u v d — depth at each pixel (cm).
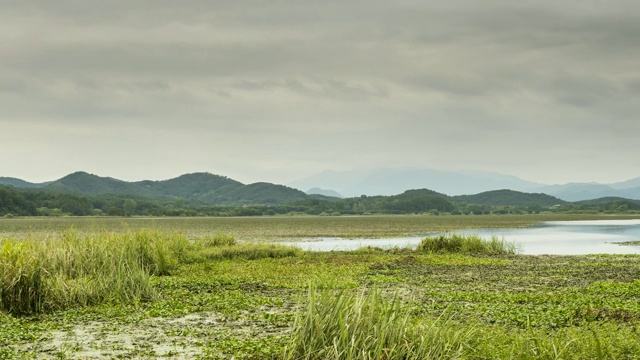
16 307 1861
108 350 1478
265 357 1376
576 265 3384
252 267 3256
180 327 1727
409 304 1375
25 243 2550
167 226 10044
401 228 9388
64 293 2008
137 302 2048
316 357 1215
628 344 1362
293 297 2230
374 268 3247
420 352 1209
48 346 1514
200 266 3291
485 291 2364
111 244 2759
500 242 4462
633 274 2947
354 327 1228
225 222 13112
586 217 18212
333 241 6056
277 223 12219
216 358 1384
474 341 1369
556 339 1353
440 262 3531
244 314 1906
